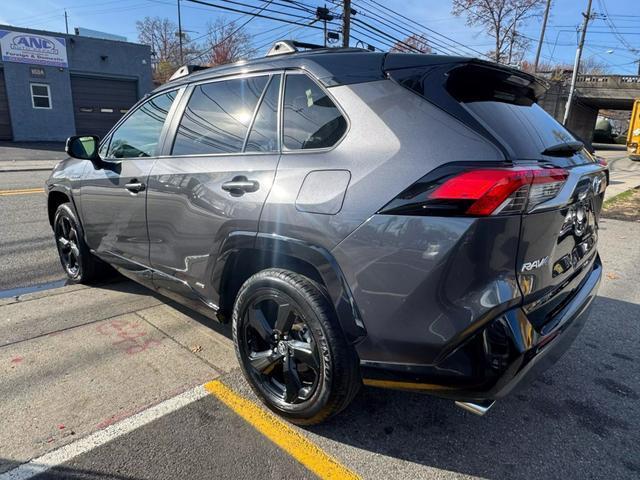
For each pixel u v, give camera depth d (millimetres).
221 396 2686
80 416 2465
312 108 2336
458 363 1858
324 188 2119
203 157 2809
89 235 4008
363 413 2568
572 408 2656
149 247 3246
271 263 2500
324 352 2162
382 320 1969
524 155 1952
